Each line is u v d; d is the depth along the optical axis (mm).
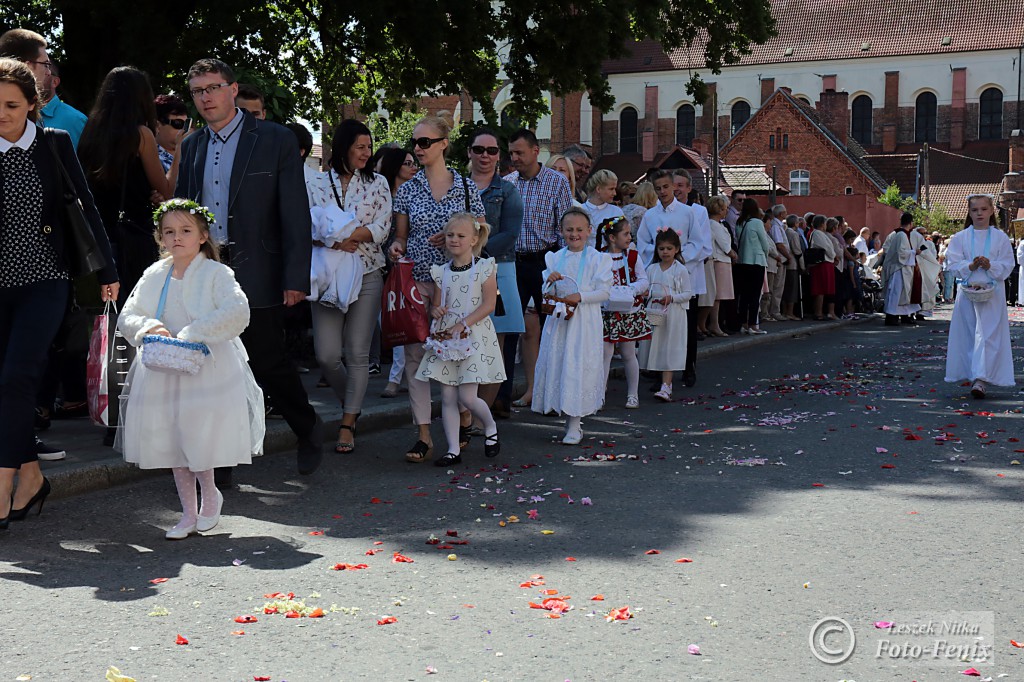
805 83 75312
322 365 7746
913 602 4453
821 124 62562
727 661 3789
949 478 6992
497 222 8562
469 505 6254
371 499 6395
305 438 6883
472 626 4152
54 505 6086
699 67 75500
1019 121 72188
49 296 5676
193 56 18016
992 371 10914
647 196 11992
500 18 20391
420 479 6984
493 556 5152
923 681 3605
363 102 24469
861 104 75062
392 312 7410
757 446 8250
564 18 20172
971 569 4914
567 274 8273
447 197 7984
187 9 17203
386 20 18031
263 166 6508
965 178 70938
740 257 18469
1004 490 6613
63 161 5730
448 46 19438
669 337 10797
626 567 4953
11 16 18844
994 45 72250
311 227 6840
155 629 4109
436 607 4387
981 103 73125
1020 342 18641
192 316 5520
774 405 10562
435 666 3736
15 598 4473
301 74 22938
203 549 5277
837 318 23828
